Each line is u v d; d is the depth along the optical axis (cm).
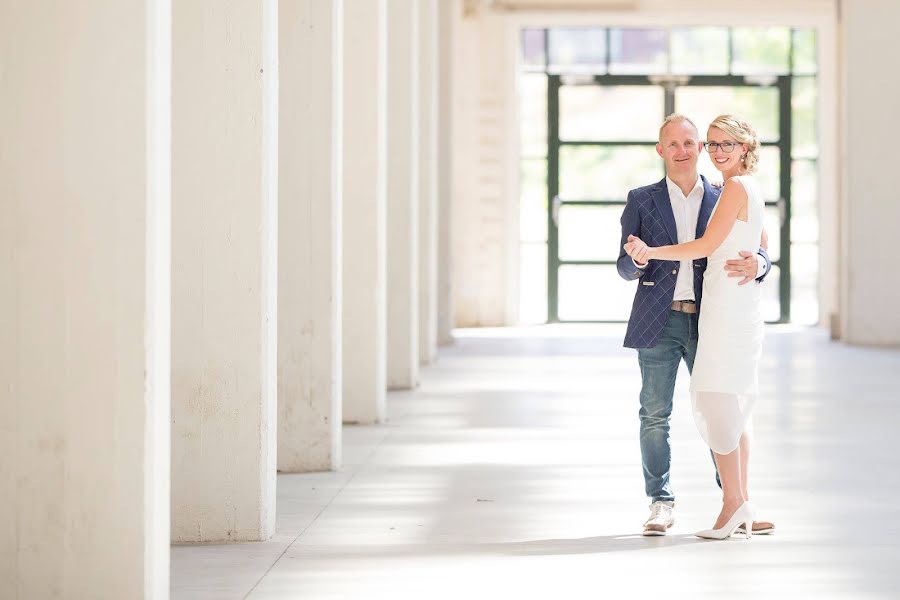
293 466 1135
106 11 618
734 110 3048
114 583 627
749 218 827
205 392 858
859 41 2495
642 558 795
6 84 620
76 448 625
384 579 747
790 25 3014
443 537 862
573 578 745
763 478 1087
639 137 3070
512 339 2667
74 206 622
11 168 621
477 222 3045
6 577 627
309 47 1117
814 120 3031
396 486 1061
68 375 624
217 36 851
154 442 630
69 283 623
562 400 1661
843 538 853
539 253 3075
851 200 2502
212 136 852
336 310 1139
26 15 618
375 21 1398
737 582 736
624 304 3075
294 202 1127
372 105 1409
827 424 1416
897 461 1173
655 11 3039
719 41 3045
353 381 1439
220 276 856
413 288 1783
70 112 620
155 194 625
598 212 3075
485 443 1295
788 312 3033
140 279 622
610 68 3066
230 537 861
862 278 2497
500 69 3044
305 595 714
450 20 2416
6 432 625
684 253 825
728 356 828
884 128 2492
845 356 2255
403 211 1769
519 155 3061
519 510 956
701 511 945
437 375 1978
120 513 625
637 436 1341
